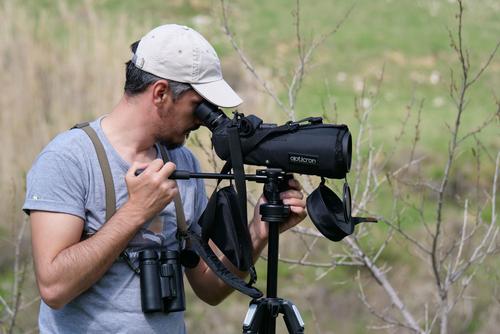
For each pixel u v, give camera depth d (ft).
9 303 66.74
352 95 134.62
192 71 33.17
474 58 143.43
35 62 106.22
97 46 108.37
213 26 153.58
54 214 32.58
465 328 72.79
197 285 37.58
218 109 33.91
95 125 34.09
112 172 33.45
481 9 172.76
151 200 32.30
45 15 123.13
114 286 33.53
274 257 33.47
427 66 152.35
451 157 51.26
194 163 36.99
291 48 148.36
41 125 100.78
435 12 173.06
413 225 85.15
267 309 33.32
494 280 69.82
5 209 88.63
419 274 81.66
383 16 173.58
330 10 173.88
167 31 33.65
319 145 32.27
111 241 31.96
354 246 53.52
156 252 33.88
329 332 82.43
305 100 100.78
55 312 33.94
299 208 34.22
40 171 33.01
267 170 33.06
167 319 34.22
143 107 33.71
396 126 119.75
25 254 82.94
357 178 54.80
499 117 60.64
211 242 37.32
